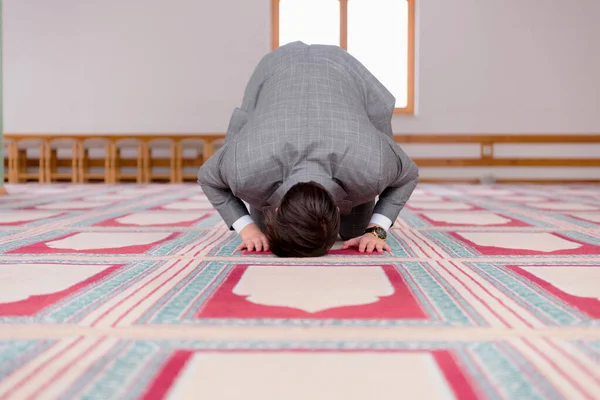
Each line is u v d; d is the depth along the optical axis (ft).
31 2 26.78
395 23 26.48
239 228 6.36
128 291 4.42
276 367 2.78
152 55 26.81
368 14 26.40
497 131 26.71
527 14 26.20
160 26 26.71
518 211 11.97
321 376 2.66
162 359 2.89
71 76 26.99
